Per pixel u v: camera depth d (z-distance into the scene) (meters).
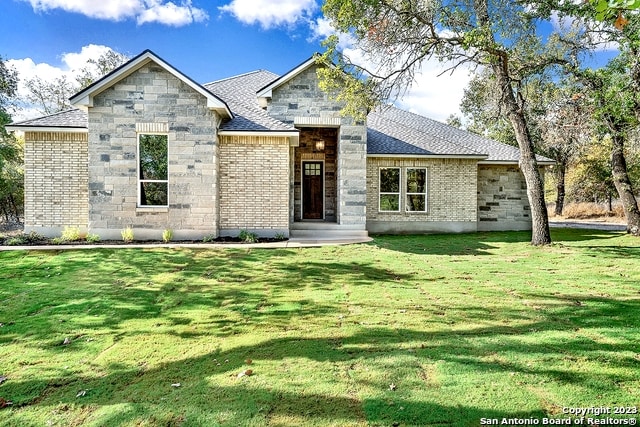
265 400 2.95
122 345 4.24
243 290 6.55
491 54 11.29
